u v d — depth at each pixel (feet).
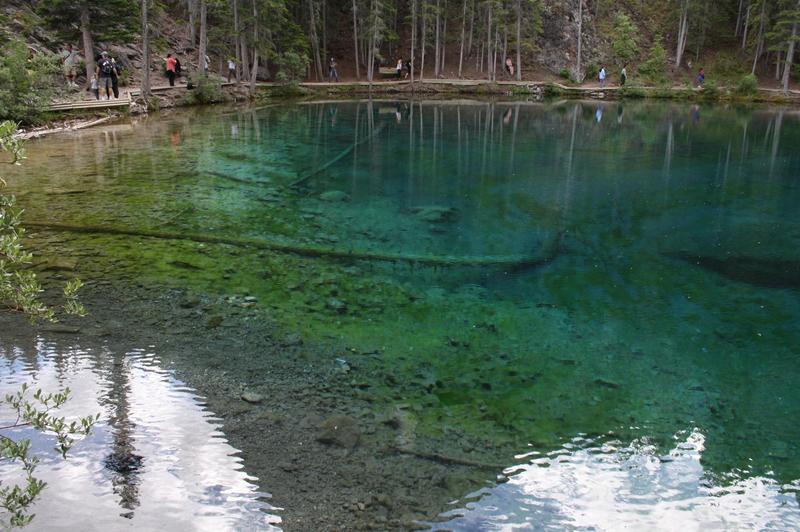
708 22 164.25
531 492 15.01
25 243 32.22
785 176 58.54
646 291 29.78
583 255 35.12
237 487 14.48
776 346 24.04
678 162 65.10
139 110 92.02
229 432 16.83
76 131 74.33
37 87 75.41
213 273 29.63
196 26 142.51
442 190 50.72
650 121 103.86
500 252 35.12
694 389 20.66
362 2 164.45
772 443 17.62
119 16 94.84
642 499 15.02
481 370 21.48
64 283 27.20
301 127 86.53
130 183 47.21
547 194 49.96
